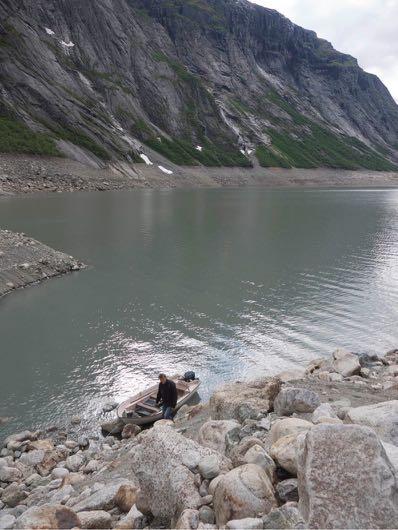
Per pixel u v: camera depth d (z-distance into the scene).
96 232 61.28
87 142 150.00
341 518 5.27
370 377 18.41
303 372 20.11
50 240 54.62
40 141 134.88
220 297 35.09
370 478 5.42
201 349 25.88
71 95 169.50
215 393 12.70
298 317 30.91
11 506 12.38
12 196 102.62
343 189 186.88
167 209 90.06
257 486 6.34
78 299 34.03
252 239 59.56
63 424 18.70
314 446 5.79
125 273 41.62
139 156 168.50
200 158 197.25
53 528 7.34
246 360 24.69
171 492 7.05
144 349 25.78
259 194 140.50
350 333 28.34
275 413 11.10
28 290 36.03
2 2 175.88
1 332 27.73
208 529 6.16
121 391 21.39
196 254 49.91
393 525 5.14
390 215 87.62
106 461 14.38
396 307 33.06
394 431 7.97
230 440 9.32
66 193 115.31
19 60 162.00
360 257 49.41
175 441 7.74
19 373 22.78
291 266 45.06
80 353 25.09
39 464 15.17
